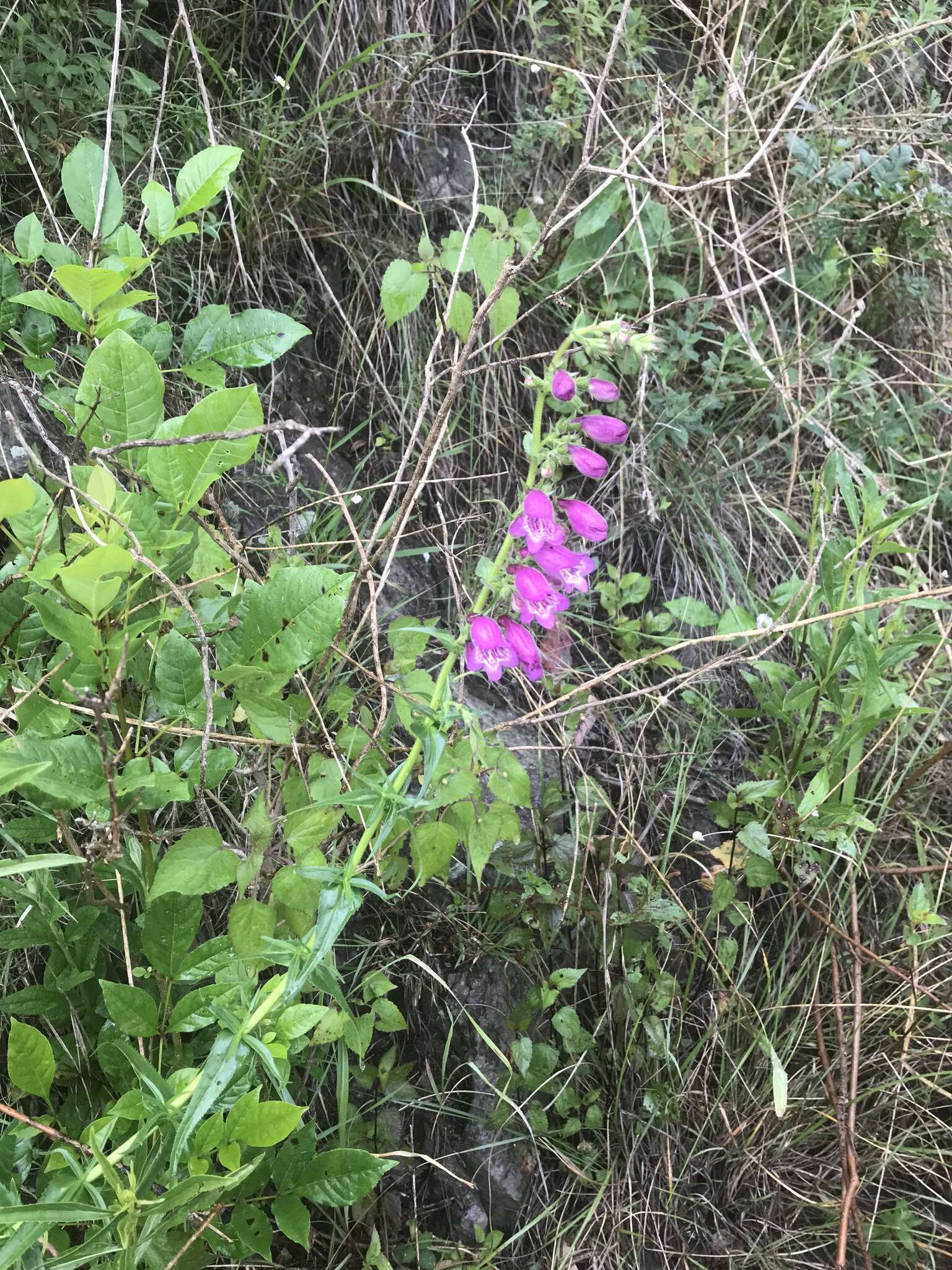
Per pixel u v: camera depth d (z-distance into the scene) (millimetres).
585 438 865
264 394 765
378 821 468
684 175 905
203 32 779
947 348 1056
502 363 524
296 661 426
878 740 856
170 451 403
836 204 970
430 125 874
